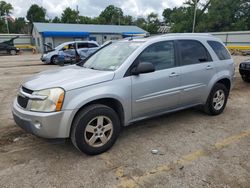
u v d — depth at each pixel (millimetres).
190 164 3377
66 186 2920
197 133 4426
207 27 45469
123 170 3240
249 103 6418
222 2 44031
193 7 46312
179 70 4406
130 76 3818
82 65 4594
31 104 3340
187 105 4777
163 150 3781
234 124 4871
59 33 36062
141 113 4078
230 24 45156
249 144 3980
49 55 17328
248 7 44281
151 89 4039
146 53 4070
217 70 5102
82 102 3344
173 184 2943
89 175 3133
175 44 4488
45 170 3252
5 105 6355
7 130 4613
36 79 3766
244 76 9172
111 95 3578
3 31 67375
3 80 10312
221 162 3426
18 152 3750
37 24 39625
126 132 4469
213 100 5191
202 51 4926
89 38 38688
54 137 3307
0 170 3260
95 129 3535
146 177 3088
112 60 4133
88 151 3520
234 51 28312
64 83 3371
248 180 3014
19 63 18750
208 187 2885
